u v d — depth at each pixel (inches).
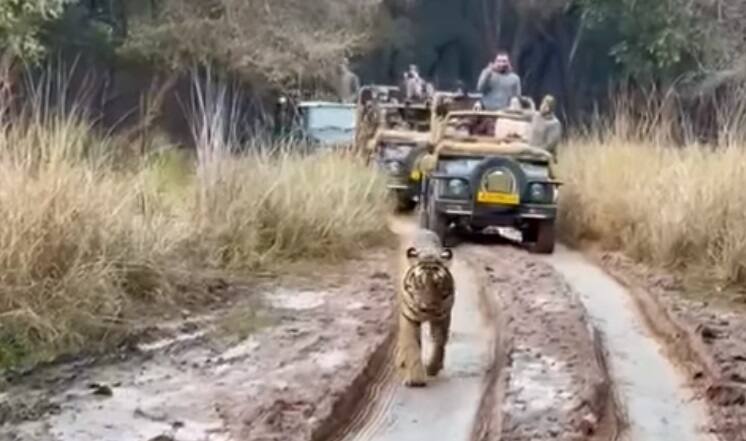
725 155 502.0
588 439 233.3
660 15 1058.7
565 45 1317.7
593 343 306.7
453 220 509.0
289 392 253.1
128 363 276.5
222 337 303.9
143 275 332.2
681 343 314.7
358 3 1091.3
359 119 714.8
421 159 585.0
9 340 277.4
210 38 924.0
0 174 311.7
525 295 370.0
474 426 242.1
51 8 716.7
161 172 463.2
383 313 337.1
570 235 531.8
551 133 559.2
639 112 892.0
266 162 472.4
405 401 258.2
